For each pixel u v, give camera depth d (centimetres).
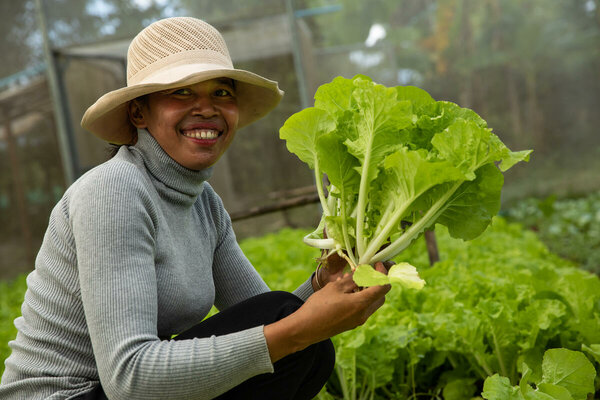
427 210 164
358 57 875
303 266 475
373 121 158
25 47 898
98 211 156
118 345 148
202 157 180
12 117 916
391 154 157
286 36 823
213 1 834
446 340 261
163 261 173
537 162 892
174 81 167
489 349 271
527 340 243
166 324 176
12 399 170
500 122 892
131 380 146
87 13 848
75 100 853
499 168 158
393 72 879
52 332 169
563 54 888
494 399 178
